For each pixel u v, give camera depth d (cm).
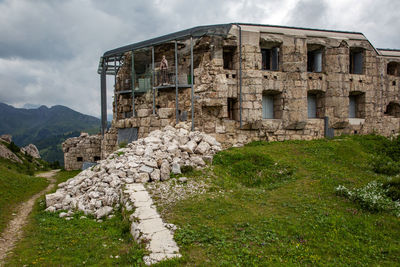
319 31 1948
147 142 1347
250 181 1188
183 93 1773
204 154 1372
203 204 862
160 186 1023
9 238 780
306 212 782
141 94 1986
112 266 582
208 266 535
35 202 1221
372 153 1584
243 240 628
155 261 554
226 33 1688
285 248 594
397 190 852
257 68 1744
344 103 1945
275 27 1847
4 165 2222
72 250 672
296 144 1700
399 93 2253
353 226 683
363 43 2044
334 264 537
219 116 1716
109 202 971
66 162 2741
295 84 1830
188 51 1800
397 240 623
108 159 1318
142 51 1920
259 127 1769
